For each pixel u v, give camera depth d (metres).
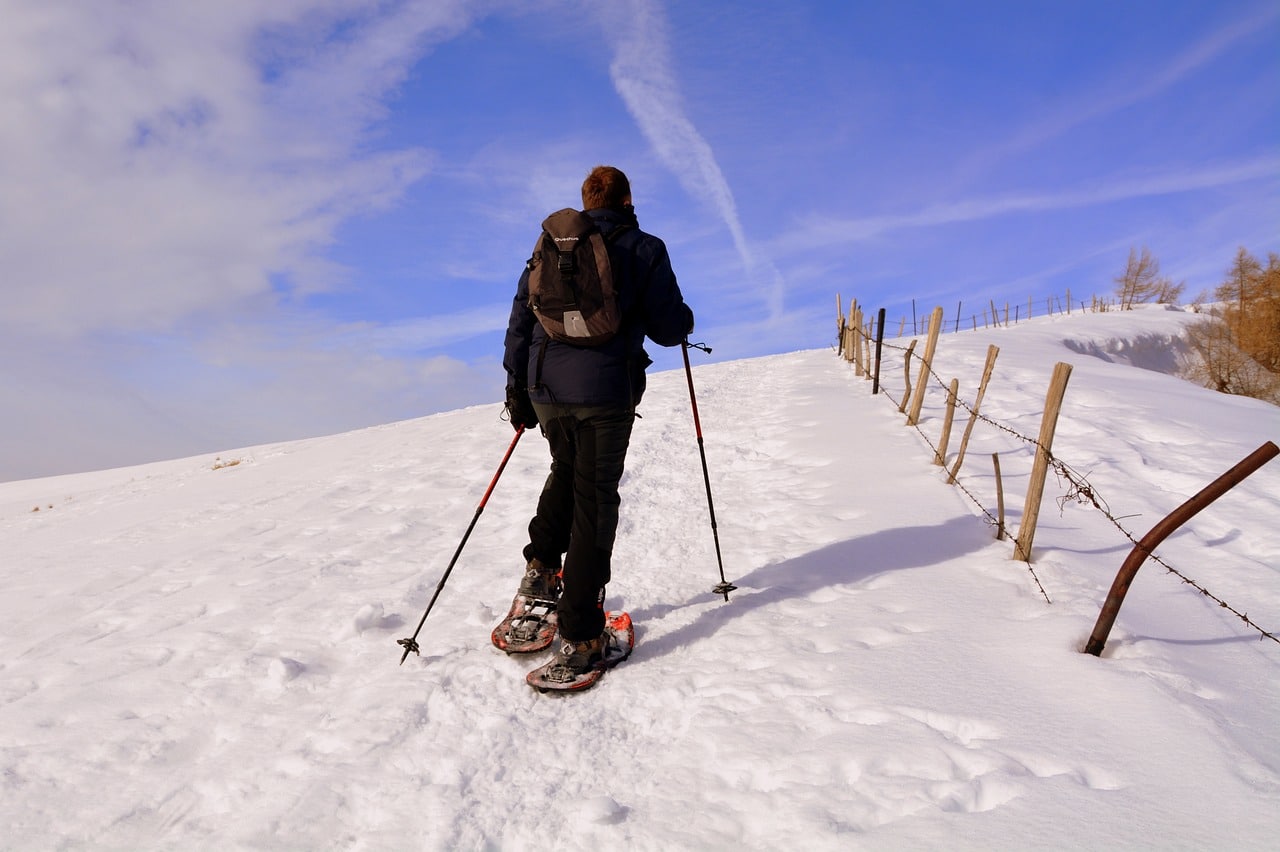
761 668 2.75
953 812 1.79
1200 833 1.63
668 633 3.19
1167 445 6.85
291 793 2.22
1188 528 4.55
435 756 2.36
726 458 7.09
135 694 2.95
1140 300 50.97
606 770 2.26
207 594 4.29
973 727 2.19
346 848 1.98
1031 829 1.69
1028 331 27.36
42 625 4.08
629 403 2.85
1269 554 4.12
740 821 1.91
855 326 12.46
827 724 2.29
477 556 4.70
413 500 6.70
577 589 2.74
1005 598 3.19
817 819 1.84
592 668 2.78
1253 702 2.28
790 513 4.99
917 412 7.61
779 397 10.77
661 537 4.71
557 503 3.18
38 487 19.36
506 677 2.87
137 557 5.67
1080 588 3.24
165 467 17.64
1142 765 1.91
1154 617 3.01
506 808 2.11
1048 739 2.07
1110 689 2.30
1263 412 9.64
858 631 2.98
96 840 2.07
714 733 2.33
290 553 5.15
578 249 2.71
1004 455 6.36
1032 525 3.60
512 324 2.97
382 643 3.30
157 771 2.41
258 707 2.80
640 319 2.92
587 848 1.91
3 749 2.57
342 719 2.63
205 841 2.04
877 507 4.88
